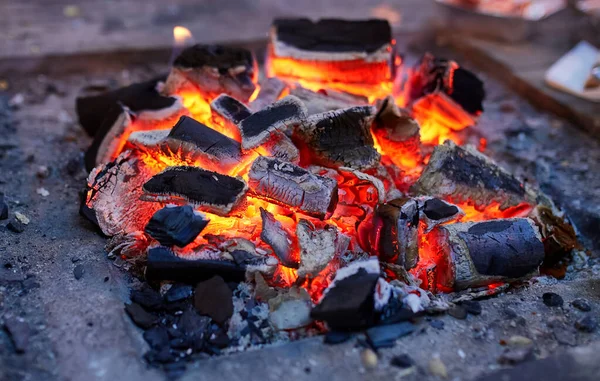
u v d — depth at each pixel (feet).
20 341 1.43
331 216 1.66
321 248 1.57
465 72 2.01
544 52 2.78
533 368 1.41
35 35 2.80
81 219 1.82
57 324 1.48
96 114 2.07
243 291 1.56
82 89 2.54
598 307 1.59
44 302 1.53
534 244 1.63
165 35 2.86
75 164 2.02
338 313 1.45
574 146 2.27
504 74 2.67
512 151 2.22
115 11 3.21
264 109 1.73
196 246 1.57
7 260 1.63
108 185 1.74
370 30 2.03
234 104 1.80
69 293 1.55
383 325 1.50
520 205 1.79
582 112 2.33
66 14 3.14
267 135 1.68
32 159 2.07
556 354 1.45
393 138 1.84
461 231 1.62
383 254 1.61
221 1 3.43
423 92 2.02
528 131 2.34
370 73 2.01
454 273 1.60
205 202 1.58
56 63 2.62
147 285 1.60
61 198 1.91
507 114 2.46
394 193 1.74
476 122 2.01
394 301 1.51
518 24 2.80
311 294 1.57
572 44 2.86
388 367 1.42
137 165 1.77
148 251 1.55
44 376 1.38
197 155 1.69
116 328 1.47
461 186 1.74
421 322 1.53
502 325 1.53
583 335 1.51
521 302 1.60
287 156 1.70
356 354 1.44
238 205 1.59
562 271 1.76
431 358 1.44
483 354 1.46
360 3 3.42
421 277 1.63
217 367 1.41
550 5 2.89
